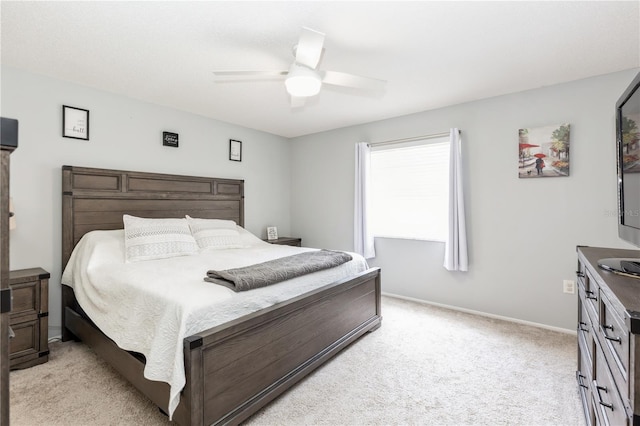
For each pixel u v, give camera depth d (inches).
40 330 89.7
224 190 156.9
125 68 98.5
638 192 51.4
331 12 69.7
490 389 77.3
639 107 51.5
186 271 84.7
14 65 96.3
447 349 98.3
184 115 142.0
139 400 72.2
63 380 80.6
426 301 143.9
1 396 25.7
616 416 39.1
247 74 80.4
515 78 105.8
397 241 152.6
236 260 102.0
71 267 102.7
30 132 100.9
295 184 193.3
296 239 179.6
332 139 175.3
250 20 72.9
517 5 67.2
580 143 106.7
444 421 66.1
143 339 66.1
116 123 120.2
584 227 107.1
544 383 79.7
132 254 98.6
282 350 74.6
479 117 127.1
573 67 97.6
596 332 51.7
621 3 66.2
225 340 61.2
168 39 81.4
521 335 108.4
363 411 69.3
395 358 92.7
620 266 49.8
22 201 99.7
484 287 127.8
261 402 67.7
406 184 149.9
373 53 88.4
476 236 128.9
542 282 115.3
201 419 56.9
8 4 66.2
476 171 128.1
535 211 116.0
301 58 72.4
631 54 89.0
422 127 142.5
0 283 25.7
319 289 88.1
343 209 171.9
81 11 69.1
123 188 119.3
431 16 71.2
